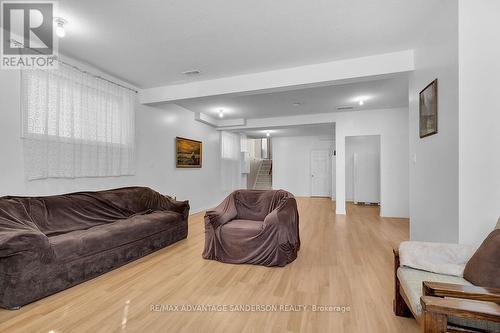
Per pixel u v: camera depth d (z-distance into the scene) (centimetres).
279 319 176
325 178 913
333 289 220
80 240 234
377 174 720
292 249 287
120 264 271
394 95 457
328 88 419
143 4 212
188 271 261
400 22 241
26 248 192
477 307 101
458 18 191
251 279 241
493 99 186
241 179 899
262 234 276
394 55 301
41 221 252
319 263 281
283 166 959
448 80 206
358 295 209
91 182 342
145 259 296
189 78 386
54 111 290
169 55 309
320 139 920
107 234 259
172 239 357
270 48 291
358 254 311
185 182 568
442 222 218
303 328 166
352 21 239
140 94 437
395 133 558
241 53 304
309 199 858
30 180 271
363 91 436
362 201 737
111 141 368
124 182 398
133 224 297
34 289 197
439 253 164
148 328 167
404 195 553
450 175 203
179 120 546
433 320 105
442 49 217
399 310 178
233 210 332
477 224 187
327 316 179
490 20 186
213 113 615
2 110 249
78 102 321
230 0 207
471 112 188
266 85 359
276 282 234
